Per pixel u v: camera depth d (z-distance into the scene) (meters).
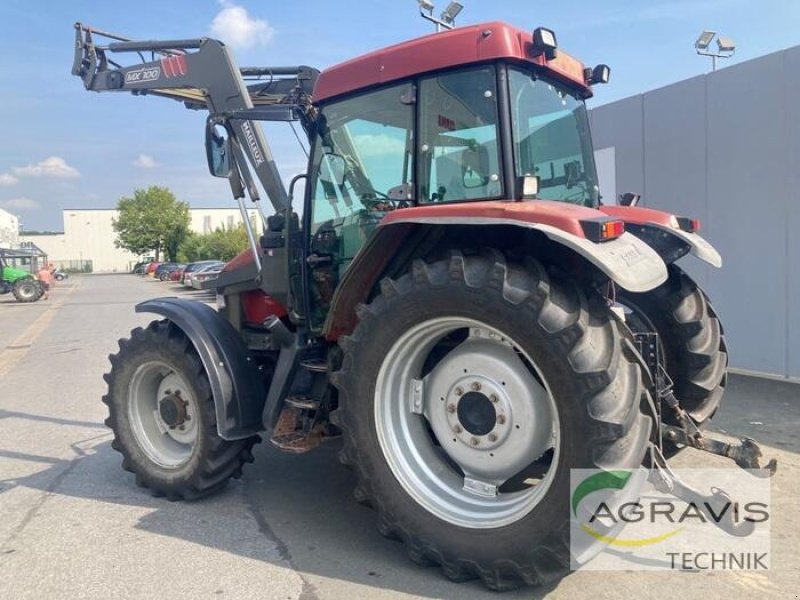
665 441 3.46
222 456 4.02
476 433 3.10
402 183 3.52
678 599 2.86
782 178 6.62
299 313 4.00
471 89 3.19
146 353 4.22
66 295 30.92
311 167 3.87
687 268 7.63
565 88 3.81
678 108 7.60
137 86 5.13
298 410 3.89
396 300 3.08
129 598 2.99
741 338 7.16
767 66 6.66
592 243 2.72
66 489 4.45
